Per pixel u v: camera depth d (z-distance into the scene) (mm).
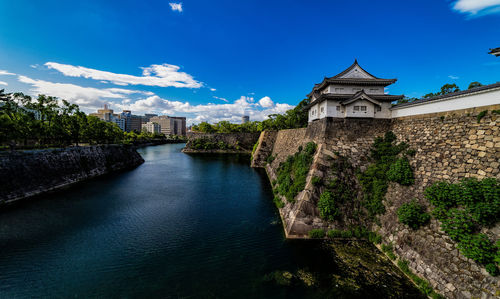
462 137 14422
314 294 11742
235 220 21562
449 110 16031
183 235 18547
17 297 11734
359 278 12672
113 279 13203
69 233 18781
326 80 23547
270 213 23297
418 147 17250
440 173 14375
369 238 16344
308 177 20156
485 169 12180
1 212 22891
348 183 18828
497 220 10297
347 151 20781
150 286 12625
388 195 17062
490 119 13180
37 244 17031
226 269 14062
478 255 9906
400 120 20828
